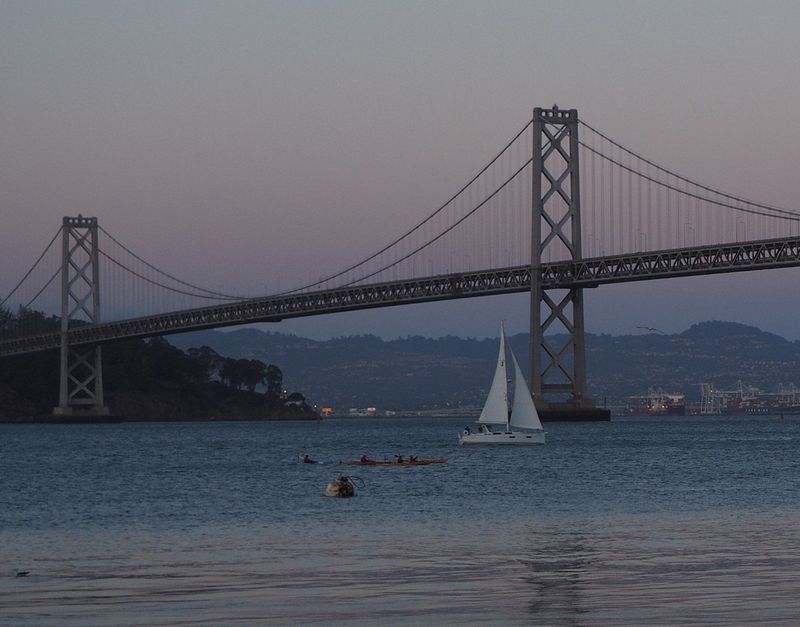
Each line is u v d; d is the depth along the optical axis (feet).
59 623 175.01
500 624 170.50
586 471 521.65
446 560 236.43
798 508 343.46
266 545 264.31
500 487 432.66
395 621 173.47
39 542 276.82
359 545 262.26
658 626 166.61
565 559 236.02
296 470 546.26
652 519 313.73
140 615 180.24
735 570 217.36
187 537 283.59
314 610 182.29
